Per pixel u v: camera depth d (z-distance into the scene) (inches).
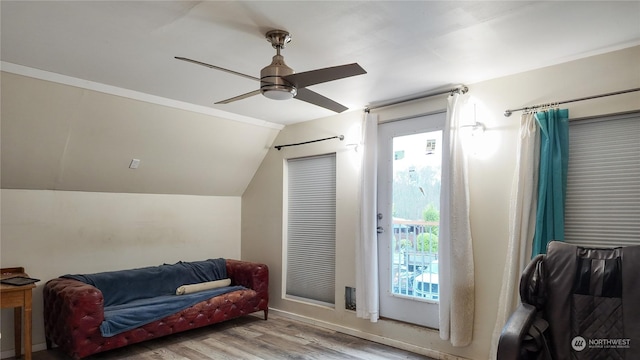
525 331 71.8
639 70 98.7
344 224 163.3
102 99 133.0
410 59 108.2
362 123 155.2
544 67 113.7
